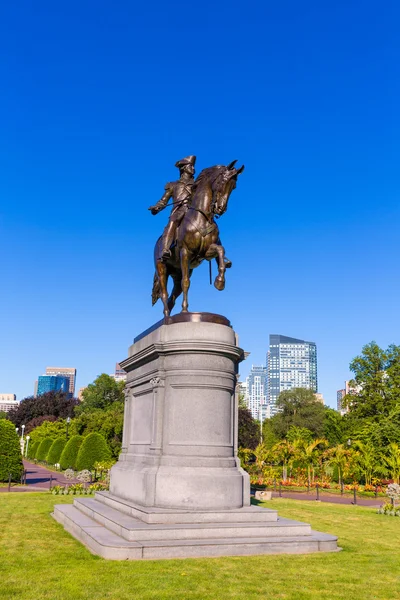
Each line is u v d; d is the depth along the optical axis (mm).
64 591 6199
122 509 10430
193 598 6047
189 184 12281
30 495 19562
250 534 8977
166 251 11672
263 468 31781
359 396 45656
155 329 11812
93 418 54406
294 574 7270
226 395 10594
